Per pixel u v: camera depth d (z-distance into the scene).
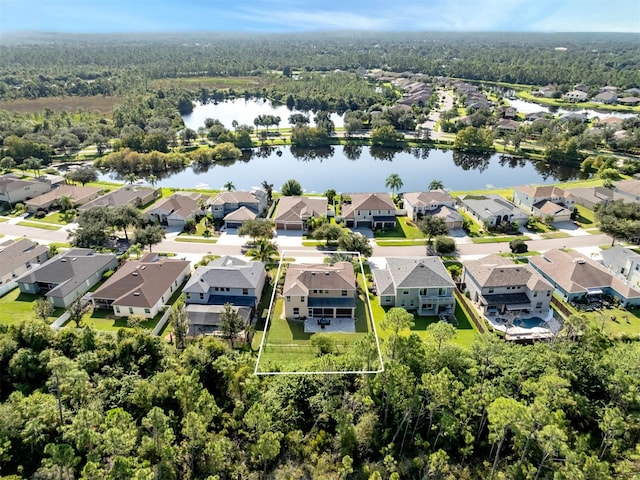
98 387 45.69
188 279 75.19
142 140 158.88
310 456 43.22
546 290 65.12
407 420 44.12
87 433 37.81
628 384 44.41
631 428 44.00
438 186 117.31
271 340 56.19
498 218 98.19
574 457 37.34
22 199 111.38
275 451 39.88
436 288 66.50
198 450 41.06
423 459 43.25
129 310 65.12
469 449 41.88
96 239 84.06
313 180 141.00
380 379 45.03
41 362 48.34
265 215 105.88
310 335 57.28
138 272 69.81
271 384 48.03
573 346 51.50
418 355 47.41
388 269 72.56
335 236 85.31
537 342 54.75
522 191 109.12
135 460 37.00
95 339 52.81
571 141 149.62
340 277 61.62
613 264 78.50
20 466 37.88
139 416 44.28
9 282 71.88
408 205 106.25
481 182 138.00
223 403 47.66
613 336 59.50
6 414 39.22
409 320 49.56
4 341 49.38
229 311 56.88
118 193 109.06
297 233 95.50
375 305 67.75
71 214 104.06
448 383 42.09
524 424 38.34
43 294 71.00
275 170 151.88
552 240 91.62
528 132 174.12
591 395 47.31
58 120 183.00
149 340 52.16
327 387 47.69
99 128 177.00
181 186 132.62
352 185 136.62
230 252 86.56
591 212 106.25
